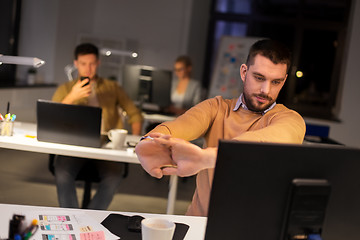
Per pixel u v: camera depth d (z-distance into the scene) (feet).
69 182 10.27
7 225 5.29
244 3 25.96
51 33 22.49
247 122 6.04
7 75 20.65
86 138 9.86
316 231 4.43
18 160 17.98
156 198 15.48
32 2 22.44
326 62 25.16
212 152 4.86
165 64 25.73
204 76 26.86
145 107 19.56
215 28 26.53
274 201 4.29
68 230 5.35
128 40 26.03
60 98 11.78
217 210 4.23
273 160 4.21
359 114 23.48
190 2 25.11
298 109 25.34
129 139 11.39
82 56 11.34
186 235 5.64
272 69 5.52
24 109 19.76
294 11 25.35
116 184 10.46
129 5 25.91
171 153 5.19
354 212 4.57
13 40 22.00
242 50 22.75
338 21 24.85
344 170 4.43
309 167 4.31
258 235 4.34
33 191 14.49
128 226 5.59
